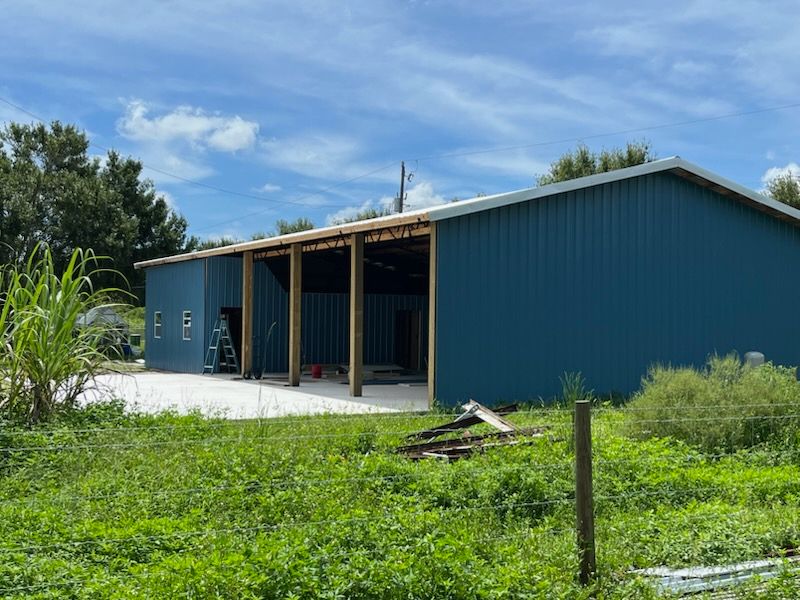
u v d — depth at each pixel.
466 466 7.88
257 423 10.92
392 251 23.25
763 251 18.91
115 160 46.88
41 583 4.70
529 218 15.73
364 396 16.77
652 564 5.65
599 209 16.58
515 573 4.86
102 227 43.00
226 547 5.25
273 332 24.47
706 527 6.33
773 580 5.10
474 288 15.05
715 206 18.20
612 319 16.67
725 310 18.27
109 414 10.48
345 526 5.49
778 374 11.04
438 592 4.58
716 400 10.17
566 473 7.63
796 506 7.12
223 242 51.88
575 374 16.14
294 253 19.22
